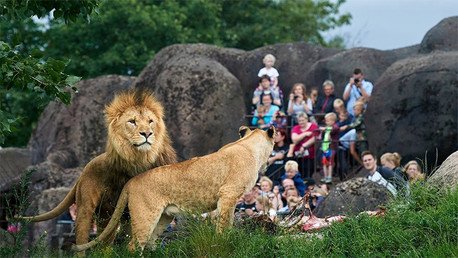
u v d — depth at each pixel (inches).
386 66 826.2
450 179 449.1
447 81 682.8
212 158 438.6
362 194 553.9
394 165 610.2
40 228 701.3
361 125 732.7
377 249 399.9
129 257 426.3
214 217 433.4
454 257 369.7
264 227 445.1
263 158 452.1
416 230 402.9
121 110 458.6
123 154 455.8
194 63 795.4
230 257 415.2
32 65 439.2
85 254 461.4
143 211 432.5
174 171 437.4
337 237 414.6
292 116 755.4
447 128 679.7
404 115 696.4
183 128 770.2
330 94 766.5
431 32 757.3
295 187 617.9
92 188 471.8
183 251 425.4
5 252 454.3
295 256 404.8
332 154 721.0
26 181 472.7
